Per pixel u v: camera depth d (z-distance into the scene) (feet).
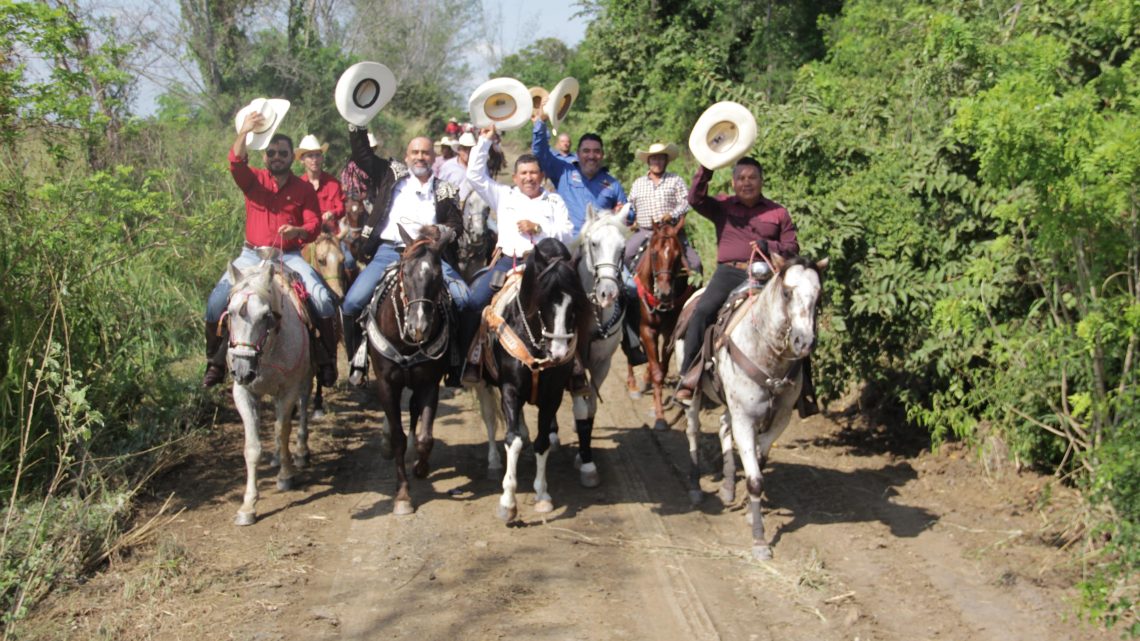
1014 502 24.00
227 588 19.74
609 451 29.60
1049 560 20.86
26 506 21.72
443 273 25.29
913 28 37.11
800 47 67.51
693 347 24.31
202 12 79.36
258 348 21.99
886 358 29.86
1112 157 18.49
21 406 22.16
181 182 45.85
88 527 20.97
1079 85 25.70
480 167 26.53
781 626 18.35
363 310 25.17
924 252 26.66
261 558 21.31
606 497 25.71
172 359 32.45
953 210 26.43
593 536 22.93
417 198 26.30
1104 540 20.67
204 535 22.57
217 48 80.43
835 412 32.71
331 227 34.37
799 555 21.68
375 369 24.03
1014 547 21.62
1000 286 24.72
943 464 27.09
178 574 20.30
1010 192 24.18
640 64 70.49
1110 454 19.12
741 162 24.67
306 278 25.94
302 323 24.77
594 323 23.34
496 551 21.91
